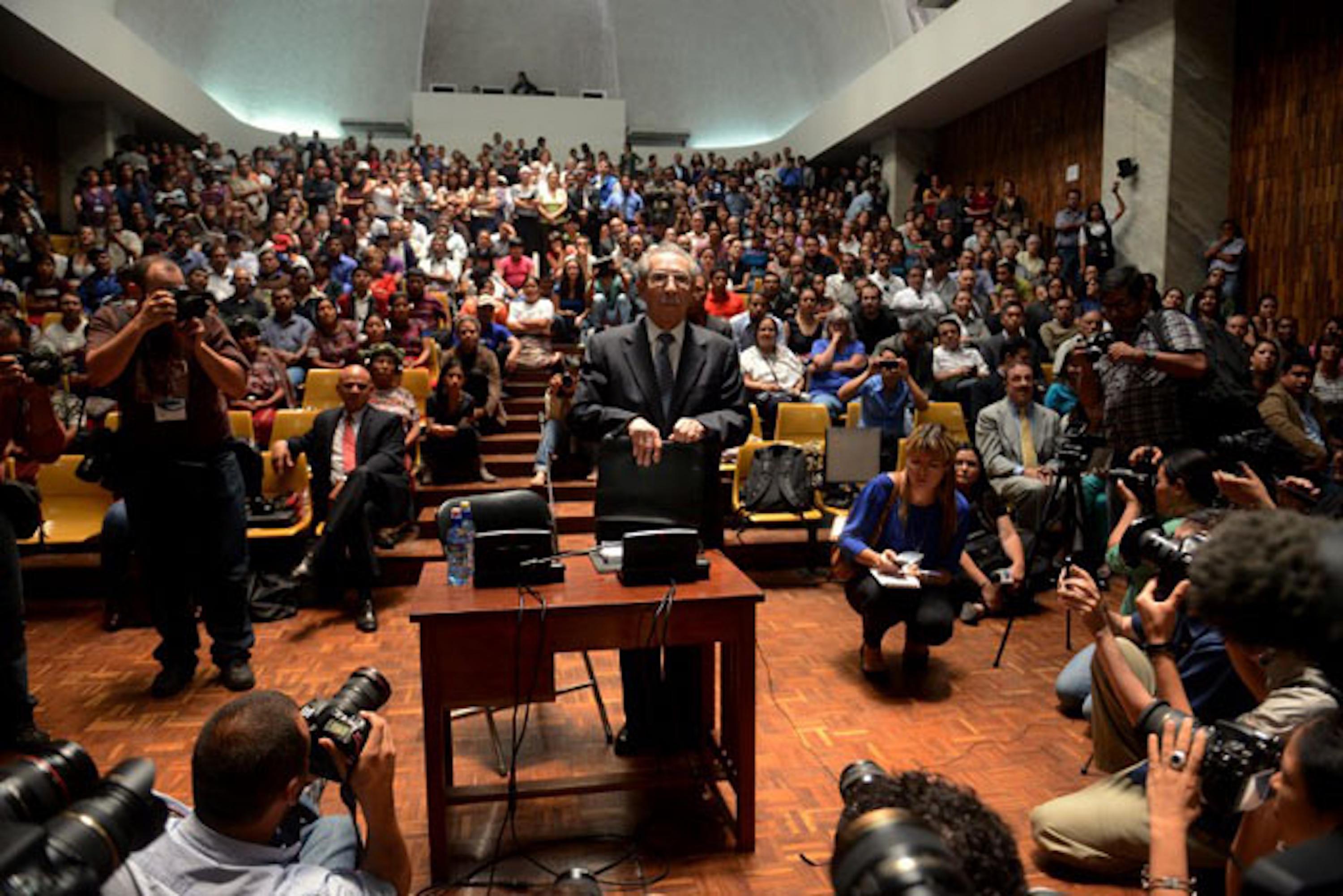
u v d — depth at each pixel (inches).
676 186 647.1
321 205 569.9
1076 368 171.3
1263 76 337.1
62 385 244.7
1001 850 34.8
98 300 364.5
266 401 247.8
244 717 56.5
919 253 458.6
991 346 312.2
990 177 539.2
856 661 161.0
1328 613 32.4
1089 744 125.4
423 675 92.0
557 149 751.7
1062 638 174.6
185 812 62.2
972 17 452.4
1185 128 347.9
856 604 153.5
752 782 97.3
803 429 248.2
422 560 212.7
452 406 247.8
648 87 850.1
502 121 746.2
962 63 464.8
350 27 743.7
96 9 455.5
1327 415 275.0
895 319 293.0
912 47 523.5
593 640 93.7
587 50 839.7
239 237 417.4
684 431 108.9
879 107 570.9
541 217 554.6
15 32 405.7
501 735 129.0
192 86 582.9
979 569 197.2
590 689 147.3
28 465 209.5
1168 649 76.9
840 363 279.7
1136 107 363.6
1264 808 51.1
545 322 337.7
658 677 116.3
